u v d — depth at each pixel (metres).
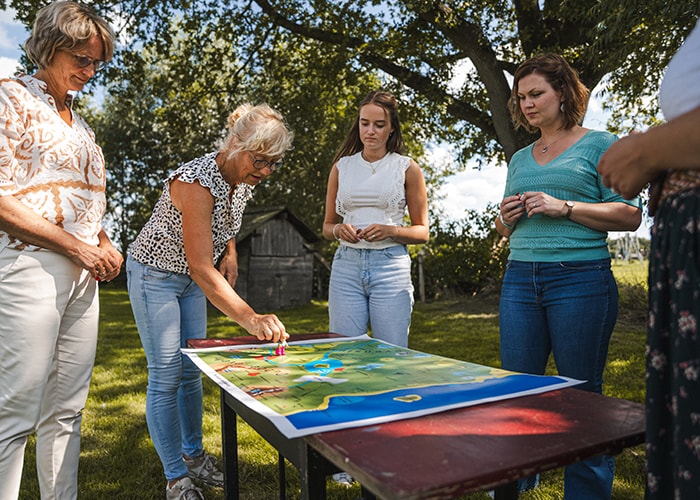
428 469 0.83
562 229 2.03
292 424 1.08
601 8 5.54
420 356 1.81
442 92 9.88
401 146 2.75
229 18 11.51
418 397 1.25
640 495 2.35
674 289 0.93
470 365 1.63
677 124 0.92
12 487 1.79
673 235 0.95
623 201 1.94
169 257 2.23
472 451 0.90
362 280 2.62
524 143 8.74
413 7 8.42
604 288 1.99
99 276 1.89
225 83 12.18
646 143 0.97
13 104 1.71
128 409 3.85
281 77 12.04
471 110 9.88
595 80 8.39
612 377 4.34
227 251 2.68
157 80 11.99
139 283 2.25
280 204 18.48
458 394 1.27
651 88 8.51
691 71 0.98
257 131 1.98
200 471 2.58
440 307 10.55
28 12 9.39
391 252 2.61
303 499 1.08
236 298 1.93
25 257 1.75
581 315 1.99
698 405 0.87
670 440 0.96
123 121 22.25
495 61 8.87
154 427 2.26
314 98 12.35
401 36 9.84
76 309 1.96
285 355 1.86
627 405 1.14
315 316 10.29
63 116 1.92
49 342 1.80
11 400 1.75
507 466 0.84
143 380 4.70
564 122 2.11
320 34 10.41
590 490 1.91
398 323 2.60
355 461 0.87
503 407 1.15
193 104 12.36
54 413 1.97
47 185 1.82
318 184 17.78
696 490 0.87
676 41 5.36
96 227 2.03
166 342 2.25
